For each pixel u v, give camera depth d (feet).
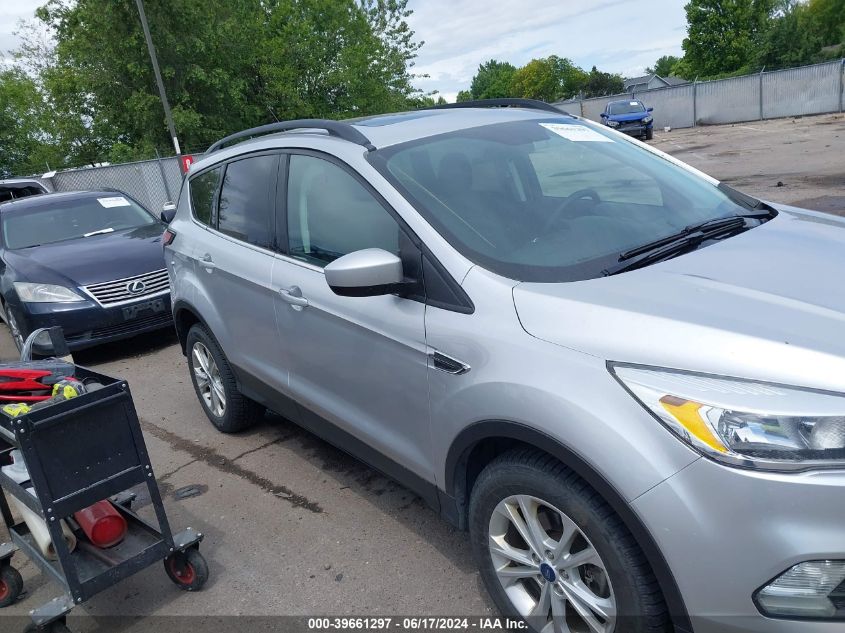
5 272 22.82
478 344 7.86
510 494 7.73
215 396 15.21
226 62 95.71
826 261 8.21
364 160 9.98
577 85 327.26
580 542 7.32
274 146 12.17
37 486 8.14
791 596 5.91
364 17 105.70
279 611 9.48
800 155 50.47
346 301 9.81
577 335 7.18
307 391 11.40
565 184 10.33
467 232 8.86
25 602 10.36
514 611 8.11
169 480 13.65
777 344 6.36
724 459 6.02
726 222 9.71
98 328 21.40
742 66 192.54
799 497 5.79
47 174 50.88
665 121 113.70
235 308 12.77
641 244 9.00
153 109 91.35
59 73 100.37
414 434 9.20
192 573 9.95
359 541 10.86
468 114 11.94
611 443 6.52
